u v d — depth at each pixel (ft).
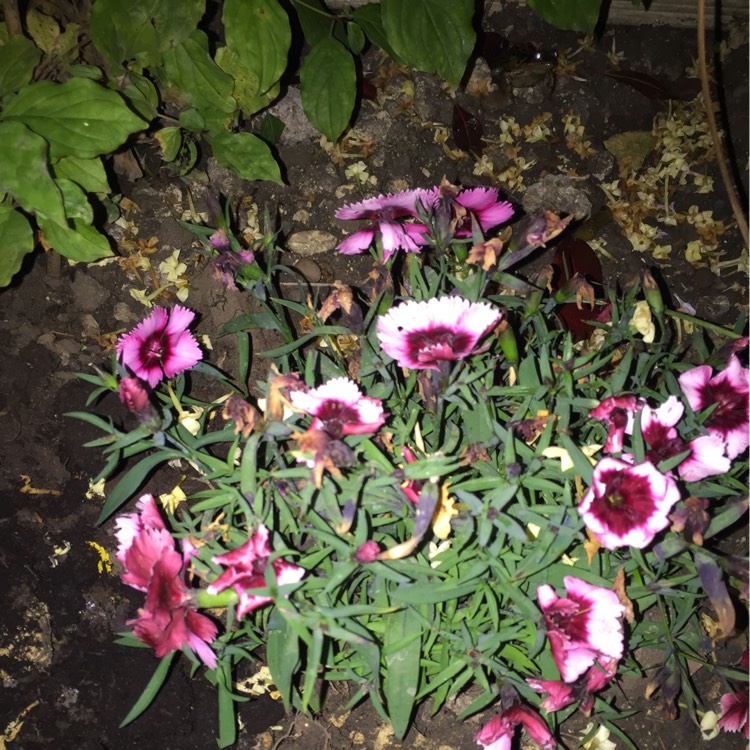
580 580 1.14
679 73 2.03
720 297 1.82
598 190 1.91
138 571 1.13
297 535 1.33
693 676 1.51
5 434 1.53
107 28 1.55
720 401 1.28
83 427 1.54
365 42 1.96
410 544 1.07
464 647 1.22
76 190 1.39
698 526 1.10
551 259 1.79
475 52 1.97
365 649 1.16
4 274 1.39
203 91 1.64
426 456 1.25
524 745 1.43
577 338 1.59
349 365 1.43
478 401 1.27
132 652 1.44
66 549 1.48
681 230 1.88
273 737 1.42
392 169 1.86
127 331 1.63
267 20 1.52
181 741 1.40
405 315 1.15
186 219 1.73
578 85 1.98
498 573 1.17
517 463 1.15
